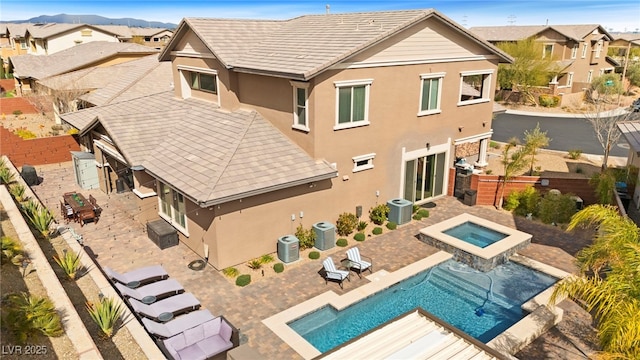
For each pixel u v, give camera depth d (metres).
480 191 23.89
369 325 14.23
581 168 29.36
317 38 20.81
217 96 23.12
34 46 77.75
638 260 9.66
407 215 21.36
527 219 22.17
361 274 16.81
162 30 101.56
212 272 16.72
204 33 21.95
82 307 11.67
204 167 17.52
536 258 18.20
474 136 25.97
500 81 55.84
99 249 18.31
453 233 20.45
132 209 22.52
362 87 19.41
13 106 48.19
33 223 16.12
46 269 12.42
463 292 16.06
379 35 18.70
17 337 9.59
